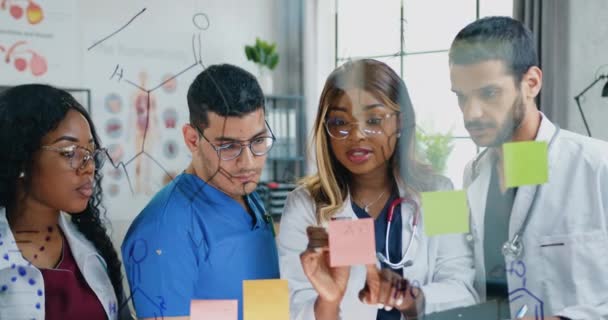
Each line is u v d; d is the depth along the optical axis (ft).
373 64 2.40
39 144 1.80
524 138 2.60
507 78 2.56
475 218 2.49
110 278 1.97
